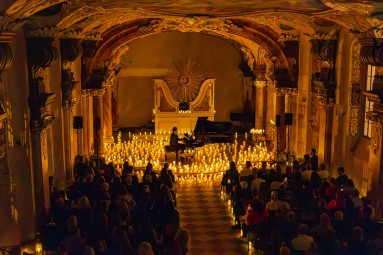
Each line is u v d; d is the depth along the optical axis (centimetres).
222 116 3325
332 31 1783
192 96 3055
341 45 1798
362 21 1337
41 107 1306
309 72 2081
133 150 2527
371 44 1382
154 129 3056
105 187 1369
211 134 2609
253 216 1270
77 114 2091
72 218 1079
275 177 1595
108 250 1029
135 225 1190
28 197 1283
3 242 1234
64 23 1366
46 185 1376
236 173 1759
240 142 2819
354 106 1802
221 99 3300
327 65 1847
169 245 1118
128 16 1817
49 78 1670
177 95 3039
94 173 1641
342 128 1856
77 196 1345
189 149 2342
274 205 1315
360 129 1811
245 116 3167
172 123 2981
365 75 1758
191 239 1441
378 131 1413
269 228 1219
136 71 3200
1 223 1230
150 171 1606
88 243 1039
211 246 1388
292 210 1269
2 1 941
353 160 1830
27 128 1273
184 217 1636
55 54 1331
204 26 2194
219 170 2158
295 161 1748
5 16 980
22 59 1252
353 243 1044
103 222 1116
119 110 3228
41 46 1277
